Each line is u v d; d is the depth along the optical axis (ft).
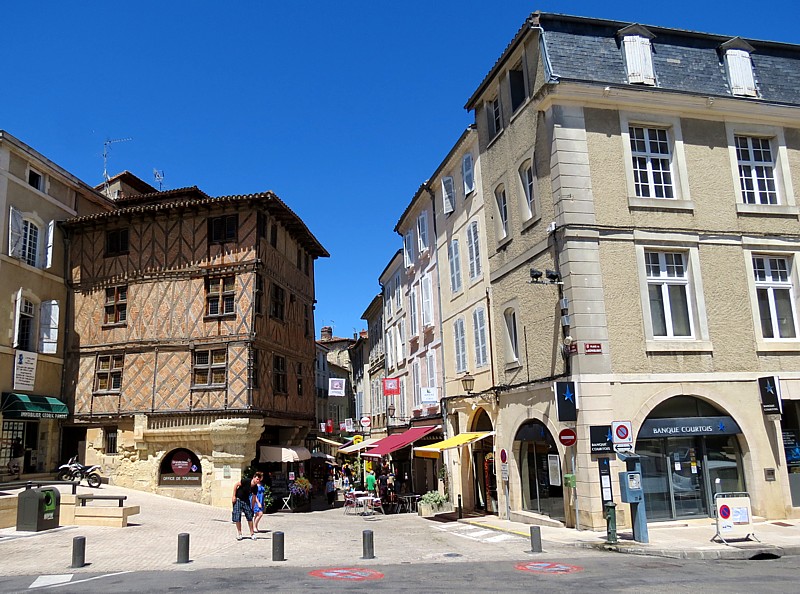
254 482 49.60
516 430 53.42
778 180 51.49
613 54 50.03
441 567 32.68
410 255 91.04
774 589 24.80
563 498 46.42
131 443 73.00
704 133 50.19
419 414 84.43
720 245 48.49
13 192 71.61
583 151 47.06
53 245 78.02
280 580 29.07
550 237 47.78
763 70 53.42
